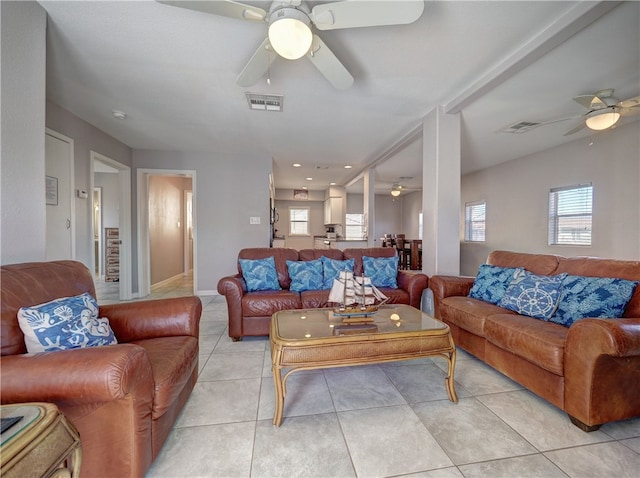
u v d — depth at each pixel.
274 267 3.16
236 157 4.98
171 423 1.40
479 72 2.46
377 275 3.21
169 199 6.25
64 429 0.82
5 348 1.11
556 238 4.67
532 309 2.03
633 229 3.62
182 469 1.24
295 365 1.56
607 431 1.48
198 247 4.90
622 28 1.91
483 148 4.74
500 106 3.12
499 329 1.95
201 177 4.89
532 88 2.73
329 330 1.77
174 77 2.51
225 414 1.63
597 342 1.39
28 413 0.78
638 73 2.48
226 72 2.43
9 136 1.54
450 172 3.17
